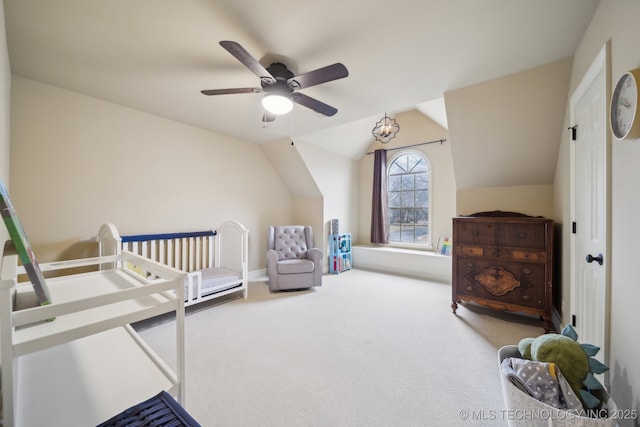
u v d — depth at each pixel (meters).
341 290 3.57
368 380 1.68
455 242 2.84
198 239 3.42
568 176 2.11
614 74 1.22
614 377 1.22
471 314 2.75
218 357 1.93
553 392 1.08
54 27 1.56
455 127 2.68
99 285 1.36
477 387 1.62
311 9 1.42
